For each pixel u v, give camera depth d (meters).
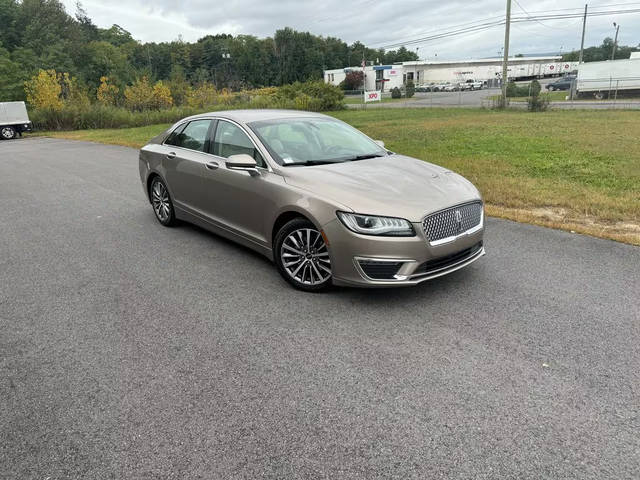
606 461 2.19
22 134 31.55
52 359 3.15
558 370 2.90
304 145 4.67
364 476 2.12
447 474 2.12
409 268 3.59
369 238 3.55
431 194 3.83
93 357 3.16
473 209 4.00
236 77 99.25
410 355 3.10
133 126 34.34
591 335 3.30
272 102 38.22
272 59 119.19
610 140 13.23
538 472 2.13
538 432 2.38
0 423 2.54
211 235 5.84
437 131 17.38
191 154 5.43
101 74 83.38
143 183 6.52
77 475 2.17
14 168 13.05
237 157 4.26
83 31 104.25
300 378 2.88
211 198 5.07
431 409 2.57
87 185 9.63
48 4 89.44
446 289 4.11
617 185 7.89
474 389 2.73
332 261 3.77
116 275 4.61
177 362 3.08
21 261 5.08
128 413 2.59
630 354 3.06
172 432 2.44
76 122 33.66
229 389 2.78
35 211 7.44
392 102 47.94
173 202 5.91
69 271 4.75
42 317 3.76
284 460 2.23
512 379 2.82
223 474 2.16
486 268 4.58
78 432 2.46
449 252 3.73
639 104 29.75
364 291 4.10
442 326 3.47
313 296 4.02
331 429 2.43
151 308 3.88
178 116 35.59
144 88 40.91
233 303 3.93
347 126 5.39
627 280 4.23
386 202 3.65
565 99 38.16
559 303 3.81
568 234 5.59
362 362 3.03
